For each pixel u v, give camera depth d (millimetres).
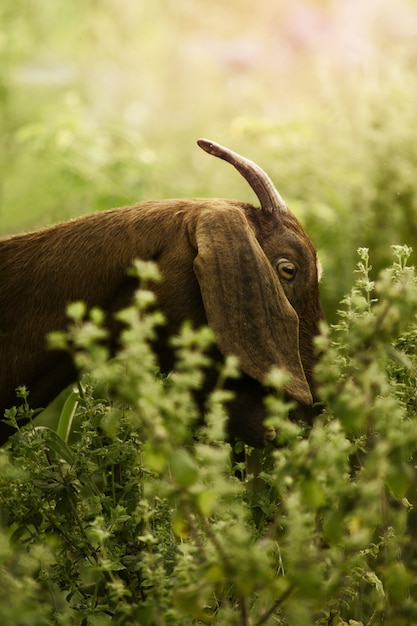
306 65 17875
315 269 7594
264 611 6098
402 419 6352
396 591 5980
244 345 6973
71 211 13680
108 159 13539
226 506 6070
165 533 6594
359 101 12461
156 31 20812
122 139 14430
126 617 6074
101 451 6875
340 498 5535
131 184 13250
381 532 7316
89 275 7531
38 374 7664
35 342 7602
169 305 7285
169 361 7398
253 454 7828
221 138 14305
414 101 11859
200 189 13680
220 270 7016
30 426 7105
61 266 7613
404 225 11156
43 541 6695
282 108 16562
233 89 17703
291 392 7012
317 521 6066
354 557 6008
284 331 7102
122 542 6867
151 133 17141
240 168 7664
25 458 6879
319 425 5977
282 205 7648
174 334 7305
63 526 6863
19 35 18250
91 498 6723
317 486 5457
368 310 6895
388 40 17328
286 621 6293
